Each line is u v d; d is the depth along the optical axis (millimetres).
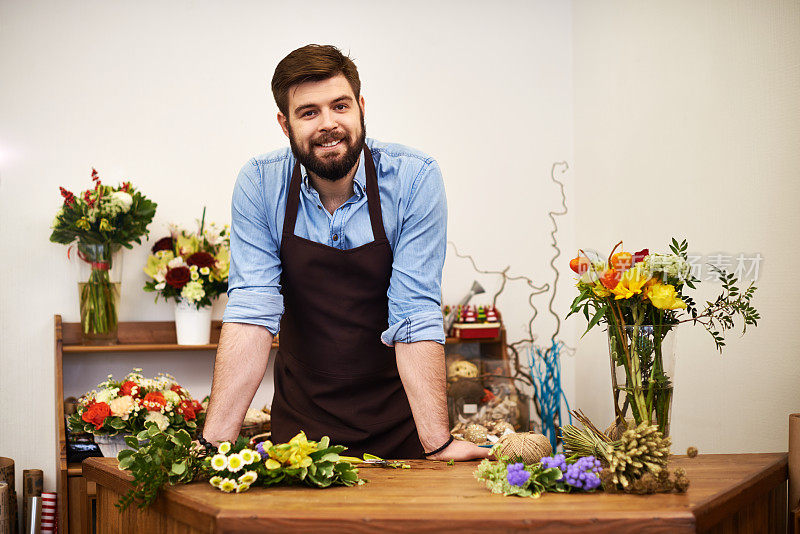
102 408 2885
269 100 3723
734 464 1657
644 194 3357
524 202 3979
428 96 3912
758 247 2574
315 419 1978
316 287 1921
